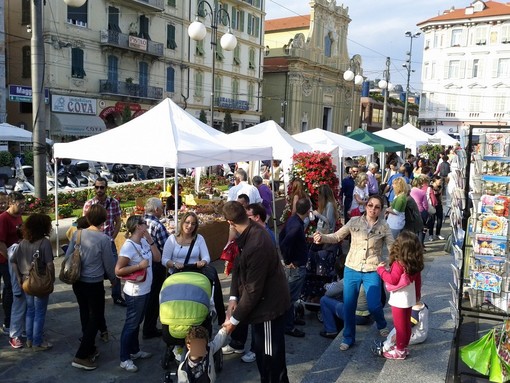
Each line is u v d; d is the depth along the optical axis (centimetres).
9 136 1571
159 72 3406
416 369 435
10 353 505
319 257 634
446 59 5084
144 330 554
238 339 514
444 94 5131
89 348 474
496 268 399
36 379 455
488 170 408
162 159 667
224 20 3966
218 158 743
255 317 374
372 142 1595
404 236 443
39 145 1037
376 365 456
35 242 485
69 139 2839
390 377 420
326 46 5153
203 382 359
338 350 506
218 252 900
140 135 722
